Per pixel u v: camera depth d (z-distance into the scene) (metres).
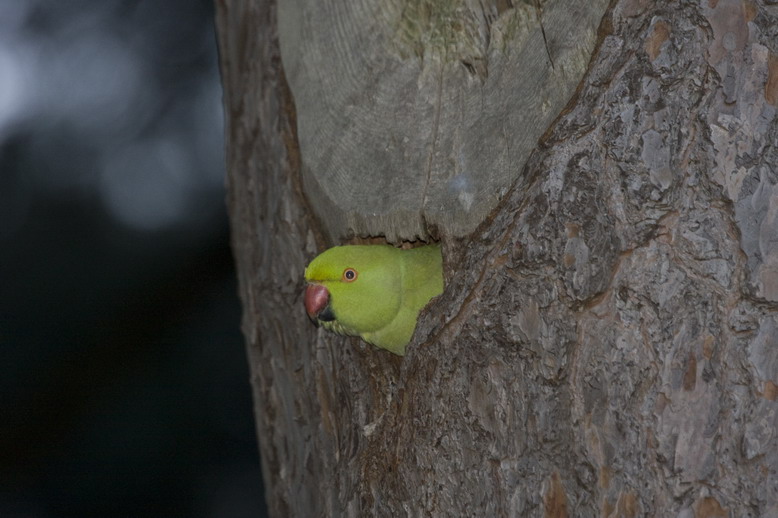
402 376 3.38
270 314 3.48
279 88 3.46
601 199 3.32
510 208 3.35
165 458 4.36
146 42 4.27
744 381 3.30
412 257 3.46
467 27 3.38
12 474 4.26
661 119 3.32
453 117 3.39
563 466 3.32
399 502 3.37
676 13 3.32
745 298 3.30
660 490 3.30
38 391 4.13
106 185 4.24
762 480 3.29
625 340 3.31
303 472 3.45
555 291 3.33
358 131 3.42
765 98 3.31
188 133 4.30
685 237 3.31
